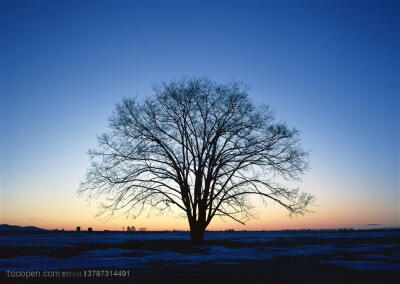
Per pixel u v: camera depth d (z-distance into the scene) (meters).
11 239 47.03
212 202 34.19
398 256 24.31
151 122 34.28
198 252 27.27
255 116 34.28
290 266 18.95
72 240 44.31
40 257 22.36
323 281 14.38
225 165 33.78
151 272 16.31
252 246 34.88
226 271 16.83
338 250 29.34
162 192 33.72
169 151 34.31
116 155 33.69
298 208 32.97
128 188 33.16
